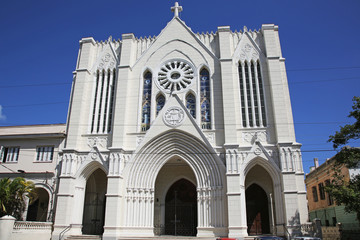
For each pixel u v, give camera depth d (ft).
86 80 111.86
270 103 100.01
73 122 105.70
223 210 89.66
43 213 104.99
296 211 85.51
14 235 81.71
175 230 99.04
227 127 96.32
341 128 75.25
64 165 100.07
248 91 103.71
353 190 69.05
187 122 98.48
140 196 95.14
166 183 106.22
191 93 106.01
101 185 110.63
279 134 93.91
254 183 102.27
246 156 93.45
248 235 93.97
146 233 91.81
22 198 92.43
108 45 116.98
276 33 110.52
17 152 110.22
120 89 106.52
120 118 102.73
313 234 80.84
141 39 116.26
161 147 98.94
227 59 104.12
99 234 104.63
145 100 108.17
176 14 116.37
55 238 91.35
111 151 98.22
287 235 83.41
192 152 96.94
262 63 105.19
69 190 96.94
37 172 104.01
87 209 107.04
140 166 97.66
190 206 104.17
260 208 100.12
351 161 74.74
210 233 88.58
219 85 103.86
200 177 94.63
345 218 110.01
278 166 91.81
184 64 109.91
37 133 109.70
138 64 111.86
